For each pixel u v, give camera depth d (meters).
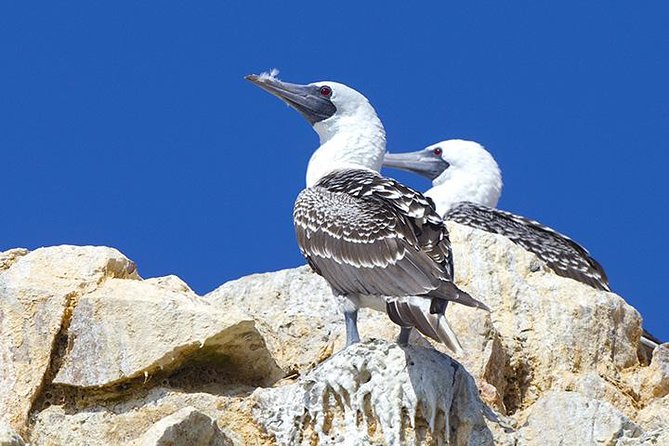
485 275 18.38
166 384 15.37
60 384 15.17
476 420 14.62
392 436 14.27
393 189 16.34
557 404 14.76
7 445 13.04
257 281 19.25
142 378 15.20
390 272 15.33
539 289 18.19
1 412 14.87
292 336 17.84
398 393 14.40
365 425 14.47
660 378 17.30
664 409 16.41
